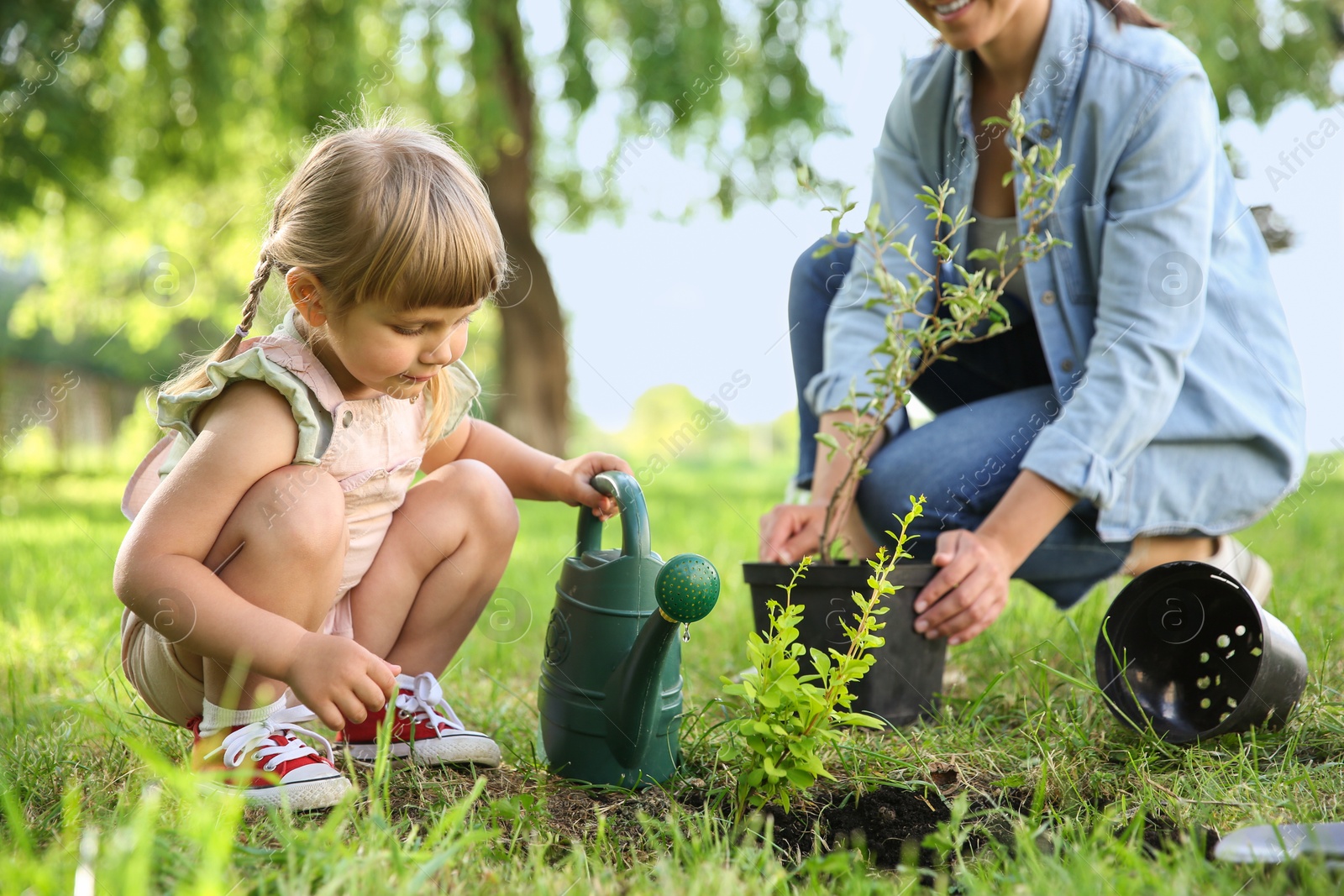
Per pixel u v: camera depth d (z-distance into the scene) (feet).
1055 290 6.22
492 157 26.32
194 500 4.05
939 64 6.57
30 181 20.98
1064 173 5.23
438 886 3.34
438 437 5.08
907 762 4.56
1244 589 4.74
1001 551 5.44
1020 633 6.73
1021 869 3.31
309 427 4.23
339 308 4.12
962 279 6.64
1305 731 4.84
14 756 4.50
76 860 3.20
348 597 4.89
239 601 4.03
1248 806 3.97
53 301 35.65
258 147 26.22
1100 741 4.86
